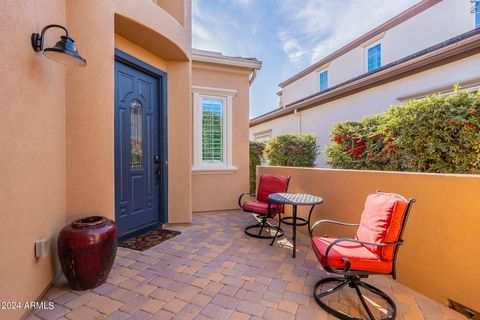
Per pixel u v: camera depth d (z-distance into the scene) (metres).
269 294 2.40
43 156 2.23
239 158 6.04
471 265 2.09
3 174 1.69
